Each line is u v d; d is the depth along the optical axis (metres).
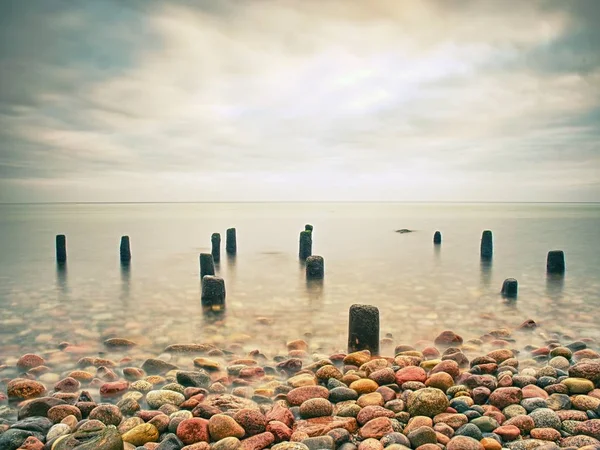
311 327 10.20
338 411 5.36
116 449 4.21
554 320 10.83
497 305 12.52
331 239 35.56
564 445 4.52
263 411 5.45
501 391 5.54
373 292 14.53
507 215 95.81
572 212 122.88
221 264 21.64
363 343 7.98
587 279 17.33
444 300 13.18
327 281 16.70
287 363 7.25
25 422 5.02
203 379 6.51
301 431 4.83
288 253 26.30
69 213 116.12
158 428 4.96
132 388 6.30
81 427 4.78
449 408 5.30
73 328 10.27
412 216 89.50
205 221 67.88
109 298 13.89
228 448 4.46
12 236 39.62
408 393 5.66
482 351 8.26
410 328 10.02
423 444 4.52
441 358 7.41
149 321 10.87
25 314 11.77
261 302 13.01
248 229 48.41
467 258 23.66
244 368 7.04
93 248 29.55
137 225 56.78
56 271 19.83
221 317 11.17
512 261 22.58
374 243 32.16
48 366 7.62
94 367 7.44
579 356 7.63
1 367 7.59
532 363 7.21
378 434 4.76
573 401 5.43
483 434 4.78
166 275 18.56
